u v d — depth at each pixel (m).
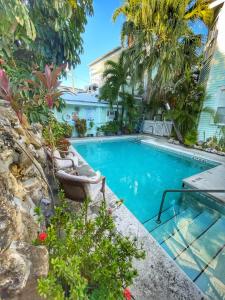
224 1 6.79
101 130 11.12
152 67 9.13
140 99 12.60
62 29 3.57
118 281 0.95
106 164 6.32
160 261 1.74
